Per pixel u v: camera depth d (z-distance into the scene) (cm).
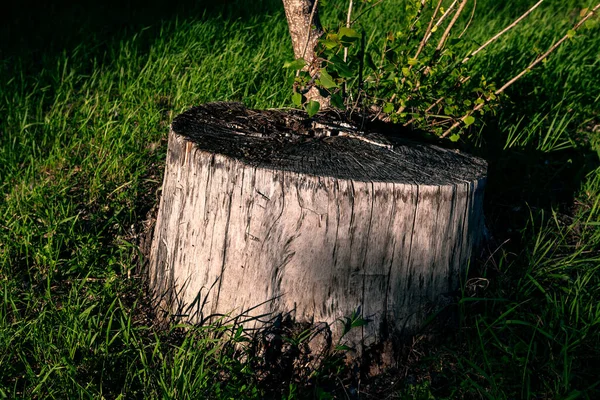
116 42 269
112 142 206
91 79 245
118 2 326
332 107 179
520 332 163
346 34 162
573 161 207
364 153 163
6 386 155
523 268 174
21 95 231
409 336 161
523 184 197
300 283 156
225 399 149
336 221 152
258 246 155
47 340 160
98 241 182
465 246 162
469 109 186
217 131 166
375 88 192
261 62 240
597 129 222
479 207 163
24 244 179
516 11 324
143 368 157
